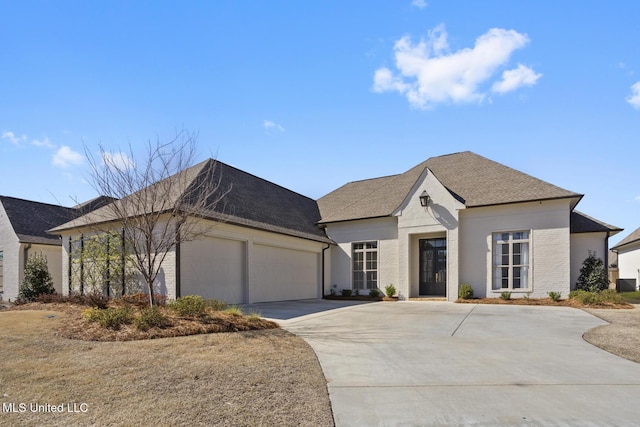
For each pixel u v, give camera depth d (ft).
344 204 79.15
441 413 15.42
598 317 39.88
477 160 70.18
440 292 64.49
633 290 82.94
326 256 71.56
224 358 22.27
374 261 68.95
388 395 17.35
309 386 18.20
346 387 18.35
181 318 31.76
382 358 23.65
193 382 18.15
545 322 37.06
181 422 13.97
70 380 18.08
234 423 14.03
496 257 59.31
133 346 24.44
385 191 75.82
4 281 71.15
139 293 43.19
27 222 73.77
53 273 73.15
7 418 14.15
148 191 36.91
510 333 31.94
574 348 26.53
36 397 16.03
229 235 49.29
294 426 13.99
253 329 31.76
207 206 45.88
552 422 14.66
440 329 33.76
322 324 36.11
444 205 61.46
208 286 46.44
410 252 65.51
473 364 22.43
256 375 19.44
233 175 63.62
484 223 59.98
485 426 14.32
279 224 60.39
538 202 56.18
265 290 55.67
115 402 15.64
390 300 63.52
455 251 60.08
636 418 15.02
